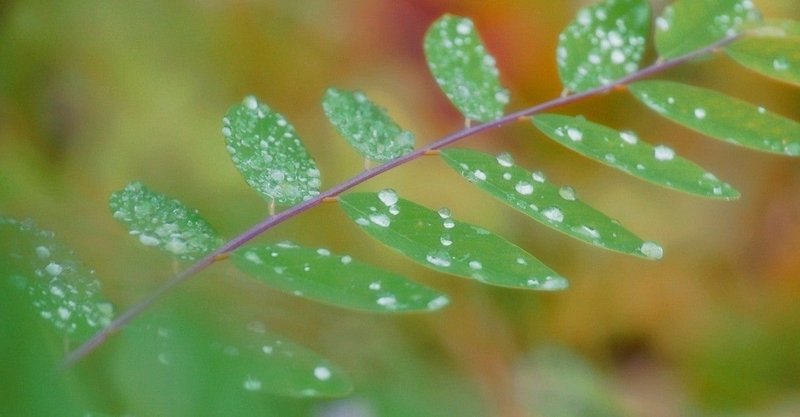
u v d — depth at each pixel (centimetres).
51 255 30
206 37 52
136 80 50
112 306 30
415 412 41
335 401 40
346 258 31
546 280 30
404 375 42
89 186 47
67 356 28
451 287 51
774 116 34
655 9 52
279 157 32
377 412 40
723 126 34
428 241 31
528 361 51
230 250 31
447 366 49
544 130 33
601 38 35
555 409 50
